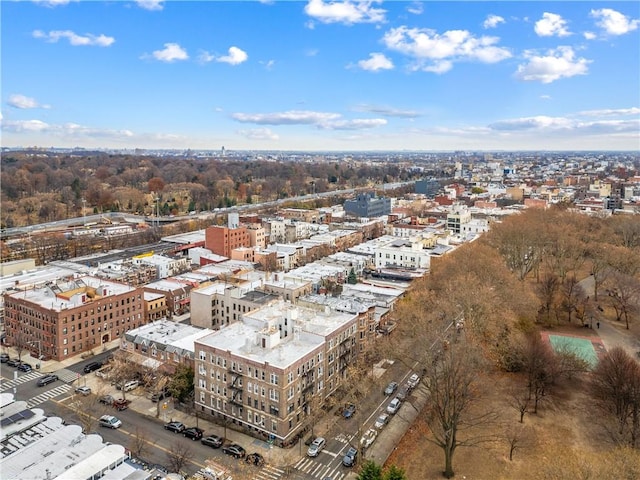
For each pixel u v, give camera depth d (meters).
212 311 153.50
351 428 102.06
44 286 154.38
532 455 90.50
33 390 117.19
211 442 95.06
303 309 130.00
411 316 127.88
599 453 88.44
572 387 114.31
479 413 104.19
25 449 69.88
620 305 163.38
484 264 151.25
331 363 112.31
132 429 100.69
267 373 95.88
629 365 100.62
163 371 117.81
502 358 119.50
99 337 142.25
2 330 154.50
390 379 122.50
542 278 197.62
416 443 96.31
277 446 95.50
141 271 195.75
